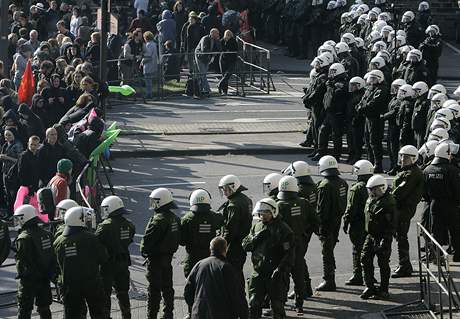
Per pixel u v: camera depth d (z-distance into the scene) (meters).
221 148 67.62
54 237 40.34
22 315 39.38
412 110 60.47
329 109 64.75
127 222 40.44
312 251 50.78
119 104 80.44
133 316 43.09
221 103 81.25
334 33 97.94
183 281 47.00
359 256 45.34
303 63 97.25
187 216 41.53
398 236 46.41
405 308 42.53
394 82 61.69
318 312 42.59
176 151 67.06
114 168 64.12
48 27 89.69
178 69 83.44
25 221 39.28
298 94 84.75
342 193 44.84
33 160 53.72
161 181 61.50
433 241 39.72
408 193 46.09
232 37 82.88
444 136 50.84
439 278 39.53
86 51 78.25
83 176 53.03
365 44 78.56
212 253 36.28
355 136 64.25
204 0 96.06
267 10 103.94
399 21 88.50
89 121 56.09
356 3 95.50
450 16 107.81
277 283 39.53
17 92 68.81
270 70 93.06
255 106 80.25
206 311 35.75
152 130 72.12
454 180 46.19
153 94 82.12
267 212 39.56
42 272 39.34
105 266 40.12
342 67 64.69
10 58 77.75
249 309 39.91
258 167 64.62
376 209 43.09
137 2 95.38
